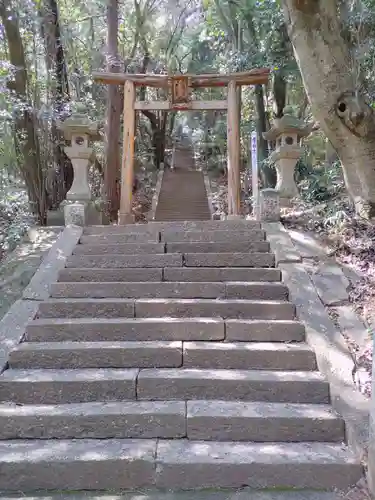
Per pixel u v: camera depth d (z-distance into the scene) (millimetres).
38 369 2850
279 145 6359
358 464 2137
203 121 19531
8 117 5258
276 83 9078
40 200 6723
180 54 19438
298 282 3553
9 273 4020
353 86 3863
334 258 3990
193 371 2781
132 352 2875
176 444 2350
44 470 2182
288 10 3920
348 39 5105
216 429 2400
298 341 3061
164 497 2111
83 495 2139
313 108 4027
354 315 3207
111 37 9492
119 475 2180
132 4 14352
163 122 18234
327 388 2604
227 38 11227
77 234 4520
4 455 2232
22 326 3170
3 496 2137
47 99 7383
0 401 2613
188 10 14977
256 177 6762
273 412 2443
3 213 5137
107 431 2424
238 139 6664
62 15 10656
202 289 3541
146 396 2645
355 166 4109
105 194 9297
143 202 12906
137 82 6781
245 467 2164
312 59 3865
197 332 3090
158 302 3324
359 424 2299
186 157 22219
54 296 3582
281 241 4195
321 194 5863
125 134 6738
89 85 11812
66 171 7629
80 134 6000
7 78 5438
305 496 2090
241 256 3949
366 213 4230
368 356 2795
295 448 2301
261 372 2766
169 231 4453
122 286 3572
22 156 6539
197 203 12477
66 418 2426
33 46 7402
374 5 5043
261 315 3287
